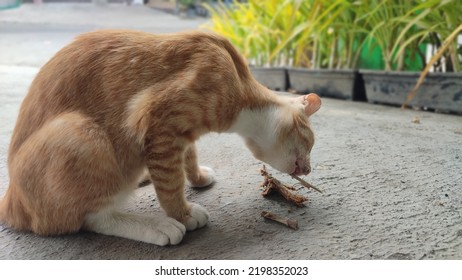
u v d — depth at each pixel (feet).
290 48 5.51
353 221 2.27
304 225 2.25
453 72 3.97
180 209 2.23
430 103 4.19
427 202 2.43
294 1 4.61
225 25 6.18
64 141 2.05
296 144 2.39
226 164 2.92
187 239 2.16
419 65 4.72
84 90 2.16
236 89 2.26
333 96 5.06
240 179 2.72
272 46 5.65
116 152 2.16
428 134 3.45
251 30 5.76
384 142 3.27
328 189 2.57
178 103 2.12
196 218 2.23
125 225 2.17
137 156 2.21
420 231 2.19
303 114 2.42
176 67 2.18
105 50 2.21
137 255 2.06
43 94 2.19
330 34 5.02
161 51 2.20
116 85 2.16
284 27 5.31
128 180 2.24
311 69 5.05
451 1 3.64
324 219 2.29
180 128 2.14
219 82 2.19
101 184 2.10
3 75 5.65
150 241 2.13
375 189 2.56
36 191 2.10
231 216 2.34
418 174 2.74
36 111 2.18
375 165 2.87
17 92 4.75
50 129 2.09
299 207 2.40
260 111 2.35
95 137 2.10
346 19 4.70
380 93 4.58
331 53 5.11
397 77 4.33
